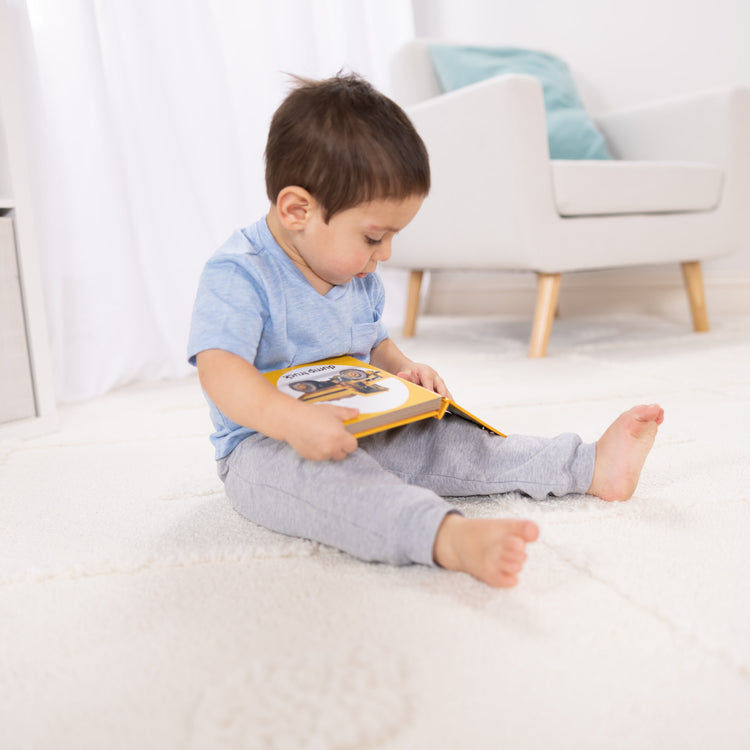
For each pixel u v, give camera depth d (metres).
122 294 1.59
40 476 0.92
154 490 0.84
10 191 1.12
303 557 0.62
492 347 1.81
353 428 0.61
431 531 0.55
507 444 0.74
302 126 0.65
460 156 1.66
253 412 0.62
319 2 2.00
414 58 1.94
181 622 0.52
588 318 2.35
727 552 0.60
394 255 2.03
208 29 1.69
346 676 0.43
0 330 1.11
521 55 2.05
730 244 1.86
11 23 1.40
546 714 0.40
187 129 1.68
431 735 0.39
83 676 0.46
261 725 0.40
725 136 1.79
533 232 1.54
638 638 0.47
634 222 1.68
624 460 0.69
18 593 0.58
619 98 2.29
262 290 0.69
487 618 0.50
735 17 2.06
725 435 0.95
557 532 0.64
